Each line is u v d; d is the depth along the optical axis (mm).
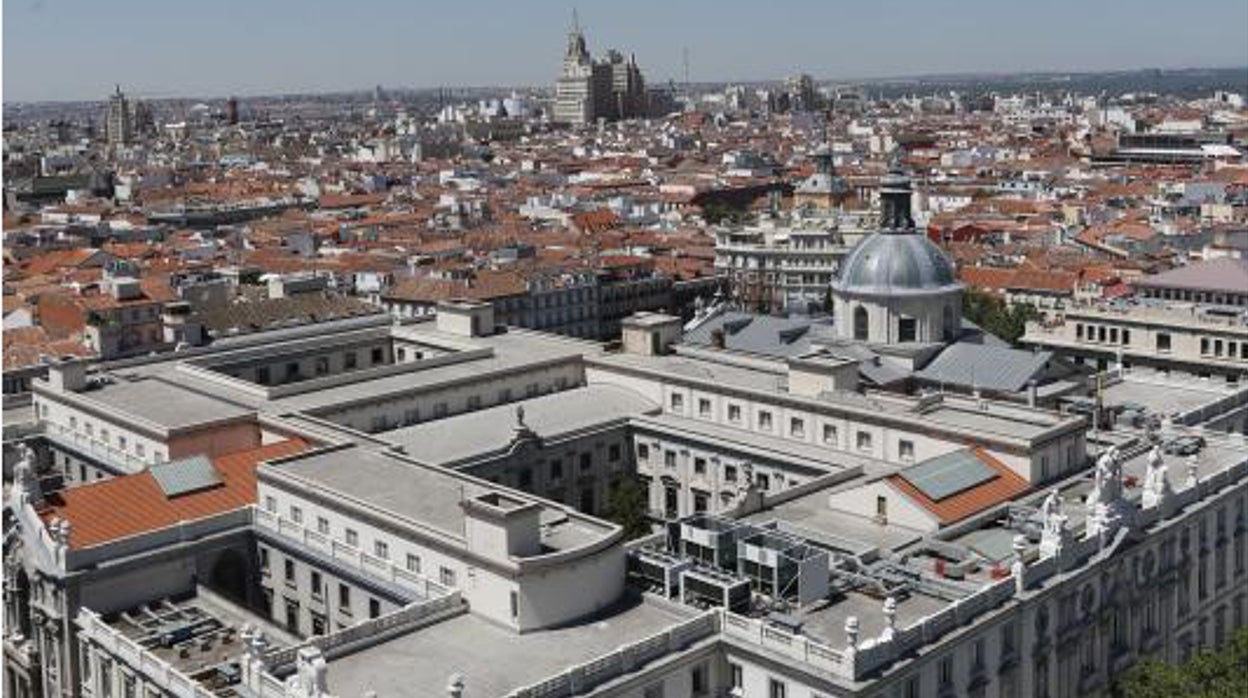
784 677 112188
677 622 120875
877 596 123188
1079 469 159250
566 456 185500
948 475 146875
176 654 128000
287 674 113000
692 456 187375
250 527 148875
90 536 142375
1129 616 137875
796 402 180750
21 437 191750
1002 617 120125
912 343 199625
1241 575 157375
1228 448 166375
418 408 192750
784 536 128375
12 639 148000
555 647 116875
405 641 118875
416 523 131125
